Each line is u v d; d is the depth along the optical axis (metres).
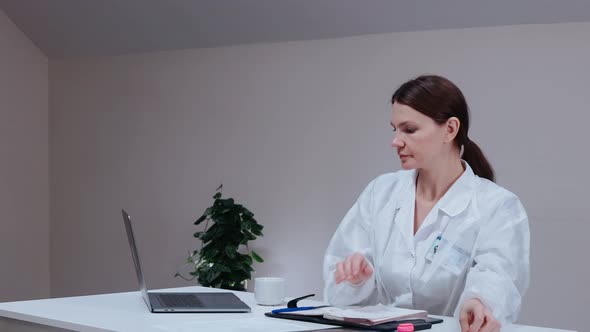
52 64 5.28
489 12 3.67
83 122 5.19
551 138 3.61
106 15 4.73
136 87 4.96
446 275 2.03
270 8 4.20
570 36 3.55
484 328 1.60
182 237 4.76
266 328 1.68
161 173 4.85
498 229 1.97
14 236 5.14
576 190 3.55
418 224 2.13
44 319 1.87
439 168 2.09
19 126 5.19
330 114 4.22
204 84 4.68
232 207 4.24
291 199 4.36
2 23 5.12
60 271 5.26
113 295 2.28
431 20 3.84
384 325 1.66
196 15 4.46
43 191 5.29
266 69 4.45
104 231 5.09
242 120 4.54
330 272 2.21
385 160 4.05
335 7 4.01
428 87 2.01
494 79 3.73
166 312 1.93
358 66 4.12
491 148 3.75
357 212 2.30
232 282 4.23
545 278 3.62
